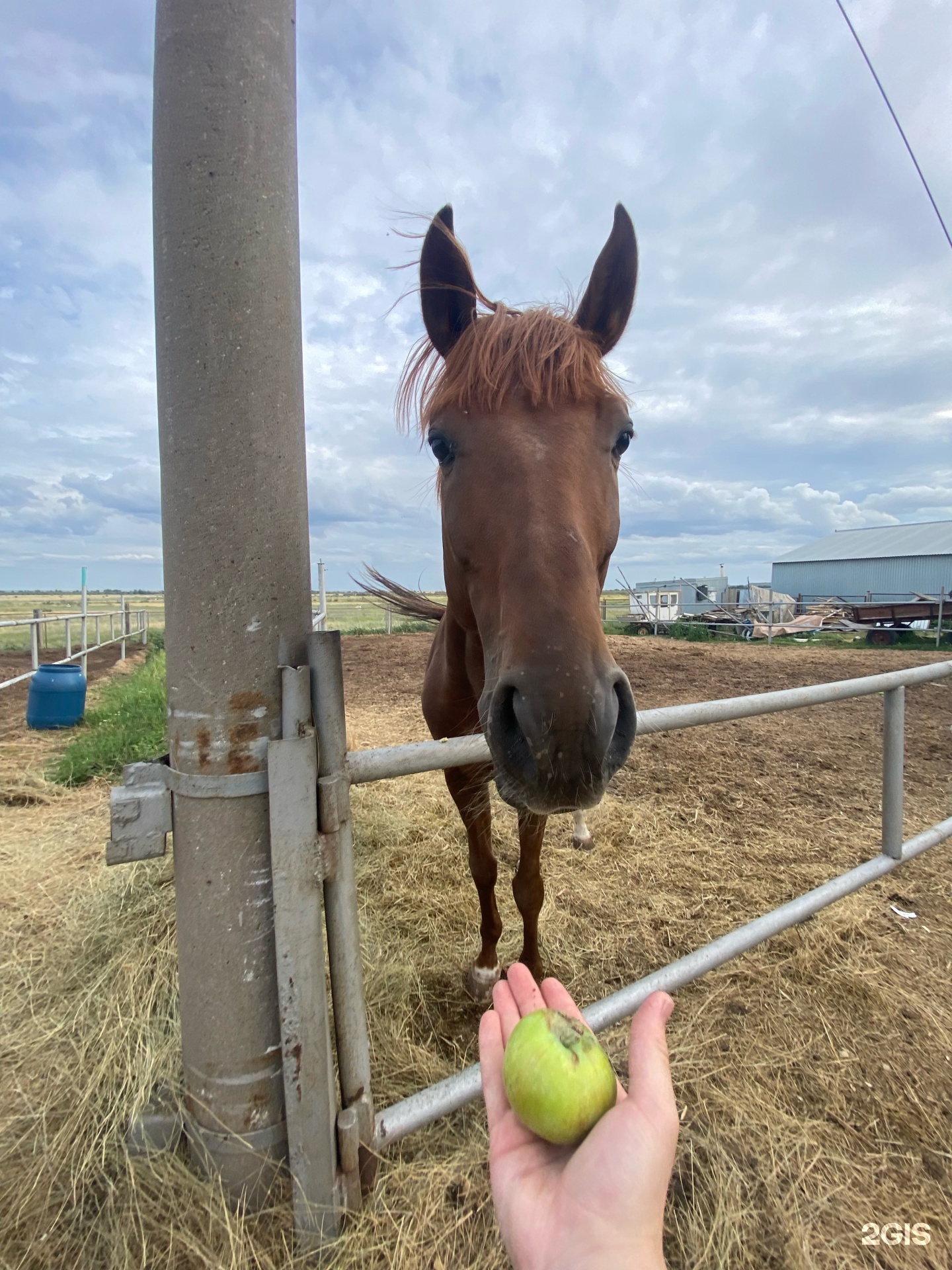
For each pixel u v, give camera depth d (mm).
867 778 4734
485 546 1432
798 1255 1391
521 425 1453
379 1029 1902
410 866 3117
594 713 1107
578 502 1376
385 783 4312
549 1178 861
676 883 3117
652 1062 874
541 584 1224
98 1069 1585
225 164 1130
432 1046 1999
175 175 1135
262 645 1210
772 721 6492
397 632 19141
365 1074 1355
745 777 4738
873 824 3867
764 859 3393
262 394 1188
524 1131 934
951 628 14719
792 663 10406
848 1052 2010
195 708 1210
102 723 5684
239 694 1202
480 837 2326
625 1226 747
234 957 1251
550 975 2404
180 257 1143
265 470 1197
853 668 9828
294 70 1242
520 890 2268
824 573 28031
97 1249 1287
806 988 2299
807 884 3109
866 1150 1691
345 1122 1309
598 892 3008
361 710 6863
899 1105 1835
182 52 1120
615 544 1703
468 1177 1482
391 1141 1384
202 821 1228
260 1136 1304
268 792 1203
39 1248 1294
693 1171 1570
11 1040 1826
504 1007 1111
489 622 1426
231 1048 1276
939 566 24141
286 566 1236
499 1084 1004
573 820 3645
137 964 1959
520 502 1354
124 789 1269
